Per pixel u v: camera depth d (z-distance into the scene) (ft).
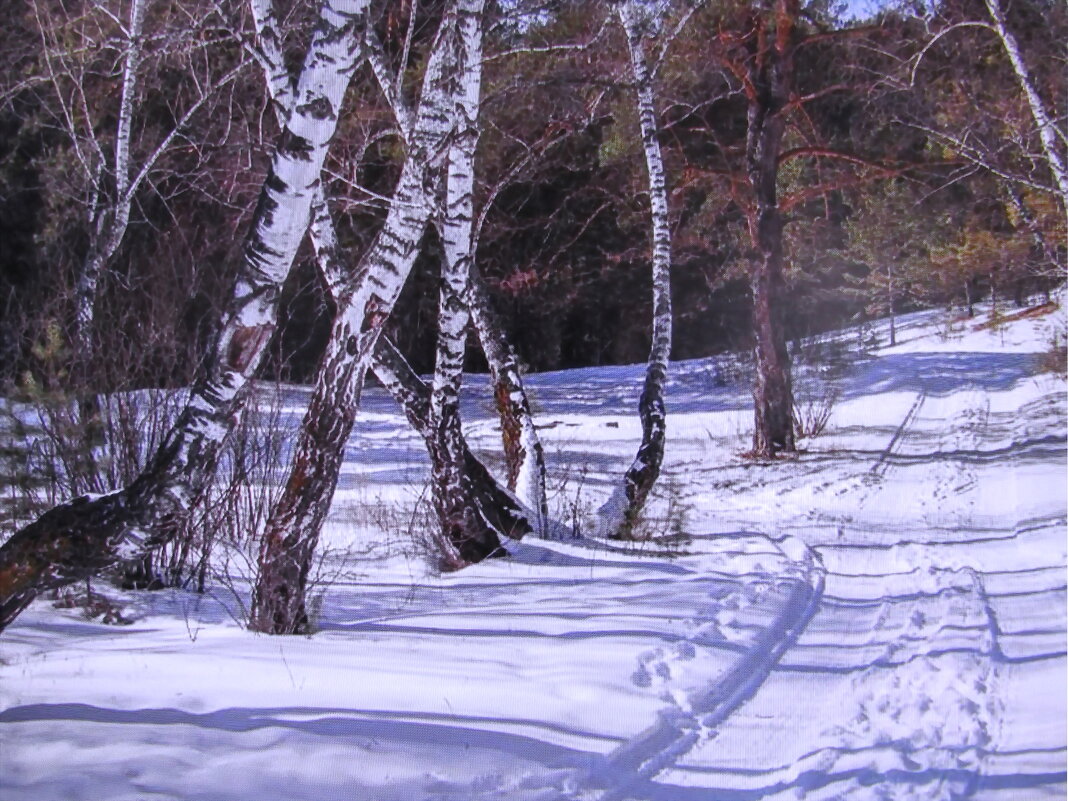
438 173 25.38
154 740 17.16
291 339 70.03
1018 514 41.93
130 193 47.52
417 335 90.99
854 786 16.55
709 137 73.97
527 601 28.58
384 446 62.69
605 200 71.72
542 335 117.19
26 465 29.76
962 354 111.55
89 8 50.08
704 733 18.98
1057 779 16.62
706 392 92.73
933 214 67.62
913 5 53.78
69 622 25.57
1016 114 54.75
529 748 17.67
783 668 23.02
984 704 20.33
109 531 19.24
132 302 33.81
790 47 58.08
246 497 36.42
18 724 17.81
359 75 52.49
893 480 51.57
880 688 21.59
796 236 72.84
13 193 64.75
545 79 49.90
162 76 60.75
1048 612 27.37
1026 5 55.06
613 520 38.96
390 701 19.61
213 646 23.07
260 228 20.13
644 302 117.29
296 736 17.53
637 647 23.84
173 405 32.45
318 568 31.19
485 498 36.42
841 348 94.53
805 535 39.37
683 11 51.47
